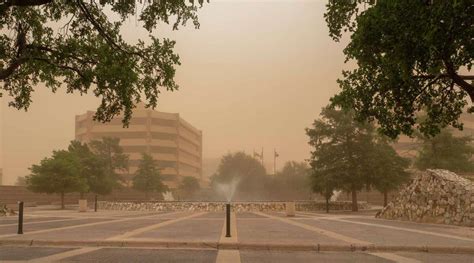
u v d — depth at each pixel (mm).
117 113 11969
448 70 8859
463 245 13102
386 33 7941
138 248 13156
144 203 38906
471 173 46594
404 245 13023
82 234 15938
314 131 41469
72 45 11367
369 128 39875
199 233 16312
